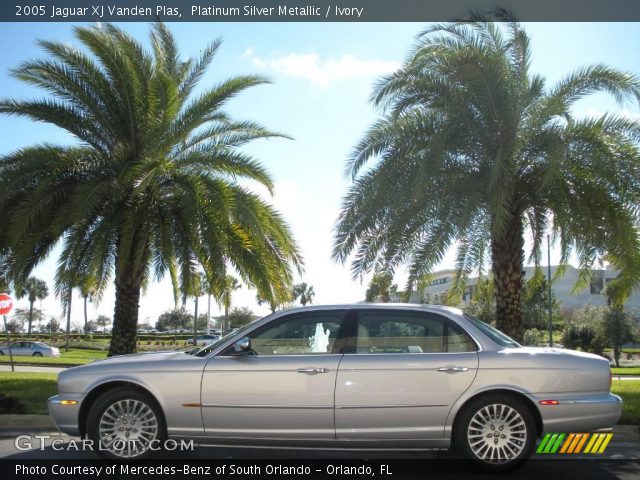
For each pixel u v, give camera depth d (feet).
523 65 39.73
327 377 20.95
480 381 20.83
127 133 46.16
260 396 20.99
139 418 21.54
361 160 39.83
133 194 40.11
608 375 21.31
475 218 41.88
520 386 20.76
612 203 36.52
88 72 44.29
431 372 20.90
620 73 37.78
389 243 40.34
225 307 48.03
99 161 46.09
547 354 21.42
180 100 48.60
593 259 39.37
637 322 134.92
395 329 21.95
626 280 36.42
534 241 46.37
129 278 47.42
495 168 34.63
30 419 30.40
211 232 43.60
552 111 38.37
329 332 22.07
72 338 243.19
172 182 46.60
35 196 41.27
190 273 47.39
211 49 51.52
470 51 36.91
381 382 20.85
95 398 22.09
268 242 48.26
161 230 45.42
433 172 36.27
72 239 44.42
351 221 39.68
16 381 47.19
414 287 40.96
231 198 43.52
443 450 23.15
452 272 49.24
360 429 20.80
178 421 21.27
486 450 20.71
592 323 139.74
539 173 39.32
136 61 44.37
